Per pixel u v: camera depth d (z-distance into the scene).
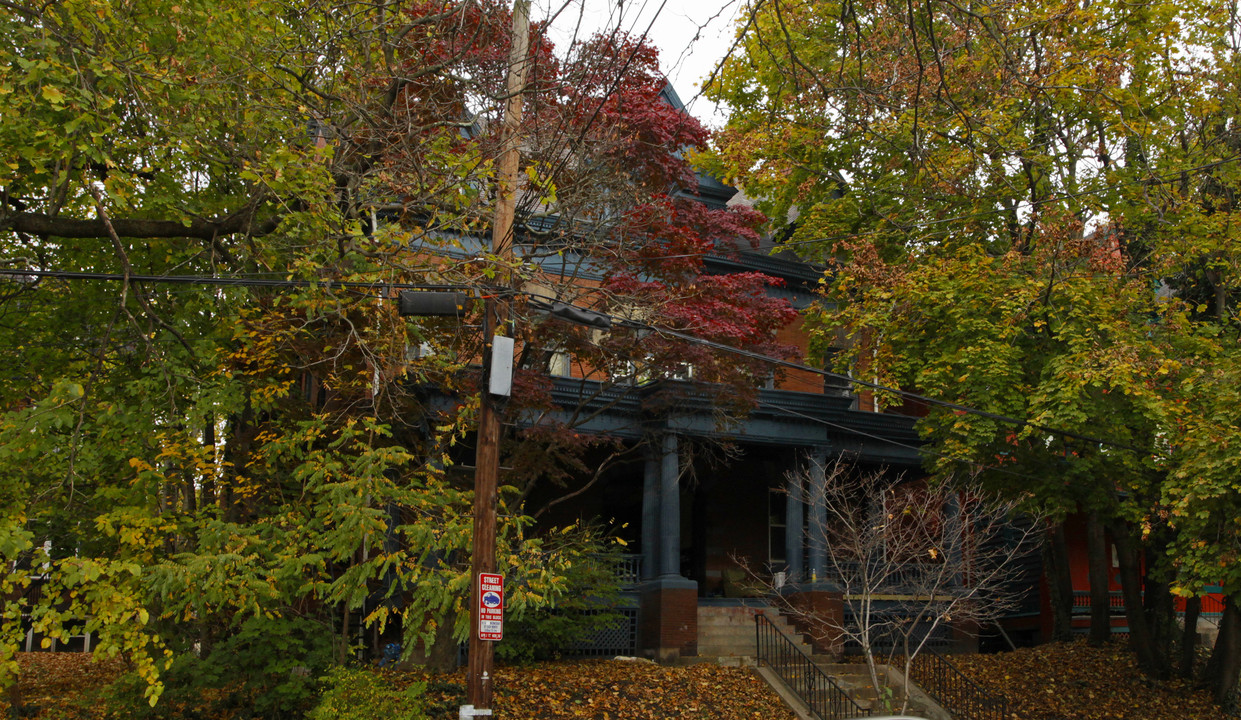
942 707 18.23
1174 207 16.86
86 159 11.88
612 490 25.69
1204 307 16.98
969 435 16.09
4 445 10.50
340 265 12.80
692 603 20.78
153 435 12.65
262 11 13.12
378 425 13.37
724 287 17.38
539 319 15.55
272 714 14.16
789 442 22.62
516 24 12.95
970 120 15.78
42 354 14.06
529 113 15.41
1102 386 15.52
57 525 13.52
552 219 19.52
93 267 14.16
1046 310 15.72
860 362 19.14
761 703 17.73
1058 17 15.86
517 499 17.80
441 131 14.25
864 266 17.39
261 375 14.73
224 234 13.55
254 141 12.87
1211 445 13.27
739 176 21.08
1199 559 13.63
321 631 14.68
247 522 15.85
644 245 17.16
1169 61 19.23
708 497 26.05
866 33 18.00
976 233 18.94
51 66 10.88
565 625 19.06
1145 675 20.41
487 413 11.79
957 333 16.20
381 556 12.62
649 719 16.20
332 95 13.79
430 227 13.17
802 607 21.66
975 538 19.97
